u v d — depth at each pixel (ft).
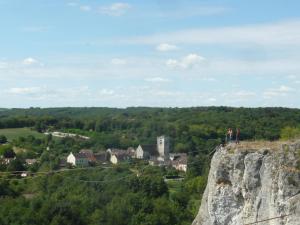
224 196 89.86
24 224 258.57
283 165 81.00
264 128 400.06
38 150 549.95
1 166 403.95
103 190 336.90
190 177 401.90
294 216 77.05
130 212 293.64
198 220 98.78
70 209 276.21
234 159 89.71
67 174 363.35
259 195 84.48
